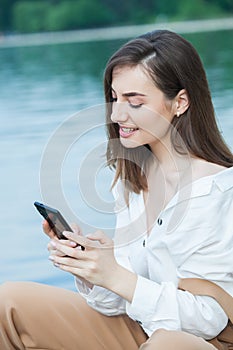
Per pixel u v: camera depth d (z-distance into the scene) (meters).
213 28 31.92
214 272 3.19
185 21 38.91
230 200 3.24
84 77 18.23
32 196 8.27
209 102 3.33
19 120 13.00
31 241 6.69
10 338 3.34
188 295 3.18
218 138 3.34
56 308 3.35
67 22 40.00
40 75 19.30
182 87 3.26
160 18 39.44
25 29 40.22
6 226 7.16
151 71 3.21
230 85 15.19
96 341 3.37
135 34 32.50
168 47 3.23
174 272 3.28
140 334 3.41
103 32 36.81
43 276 5.93
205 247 3.20
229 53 21.16
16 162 10.05
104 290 3.32
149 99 3.23
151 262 3.32
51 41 32.91
